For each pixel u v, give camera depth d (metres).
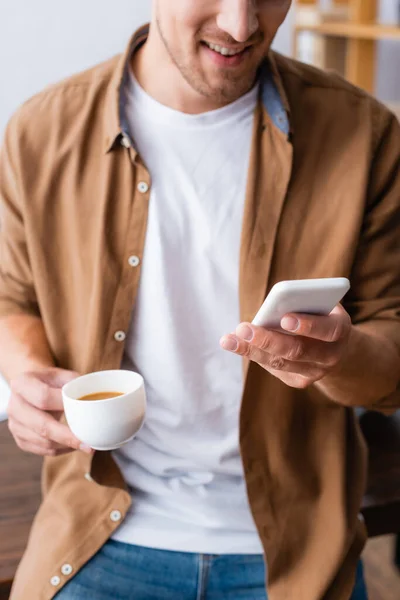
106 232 1.47
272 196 1.45
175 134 1.48
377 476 1.77
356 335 1.31
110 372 1.32
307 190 1.46
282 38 2.64
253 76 1.43
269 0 1.33
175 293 1.46
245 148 1.48
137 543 1.43
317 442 1.48
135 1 2.55
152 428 1.48
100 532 1.44
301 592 1.39
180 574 1.41
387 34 3.35
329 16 3.78
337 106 1.51
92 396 1.29
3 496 1.74
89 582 1.41
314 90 1.52
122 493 1.45
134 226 1.46
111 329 1.46
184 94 1.46
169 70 1.46
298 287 0.98
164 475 1.48
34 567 1.44
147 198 1.46
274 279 1.45
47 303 1.54
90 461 1.42
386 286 1.51
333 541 1.41
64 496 1.51
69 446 1.35
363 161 1.46
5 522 1.66
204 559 1.41
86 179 1.50
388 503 1.67
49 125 1.54
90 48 2.57
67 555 1.43
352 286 1.53
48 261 1.53
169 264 1.46
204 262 1.46
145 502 1.46
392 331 1.44
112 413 1.20
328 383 1.32
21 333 1.56
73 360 1.56
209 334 1.47
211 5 1.31
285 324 1.03
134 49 1.55
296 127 1.49
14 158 1.55
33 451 1.40
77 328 1.54
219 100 1.43
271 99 1.46
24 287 1.61
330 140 1.49
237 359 1.46
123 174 1.47
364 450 1.54
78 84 1.56
